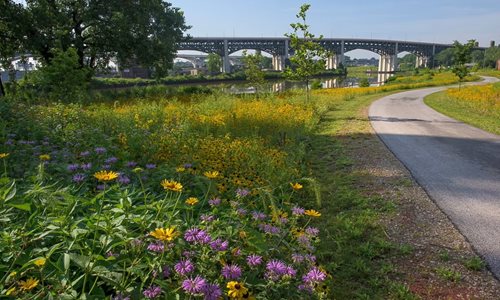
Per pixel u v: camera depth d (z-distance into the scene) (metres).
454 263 3.71
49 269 2.17
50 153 5.02
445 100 26.58
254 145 7.01
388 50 168.62
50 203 2.58
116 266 2.11
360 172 7.17
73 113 8.82
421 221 4.77
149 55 30.97
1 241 2.17
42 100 17.14
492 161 8.02
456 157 8.45
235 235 2.66
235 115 11.63
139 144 6.23
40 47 26.22
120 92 29.66
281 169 5.95
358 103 25.27
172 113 12.46
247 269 2.44
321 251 3.88
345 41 156.62
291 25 20.48
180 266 1.99
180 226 2.69
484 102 21.86
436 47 180.62
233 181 4.57
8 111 8.30
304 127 11.61
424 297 3.16
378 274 3.53
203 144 6.49
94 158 4.96
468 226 4.57
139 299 2.00
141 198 3.41
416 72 123.31
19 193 3.20
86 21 28.44
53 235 2.42
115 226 2.39
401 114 18.16
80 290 2.13
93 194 3.69
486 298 3.14
